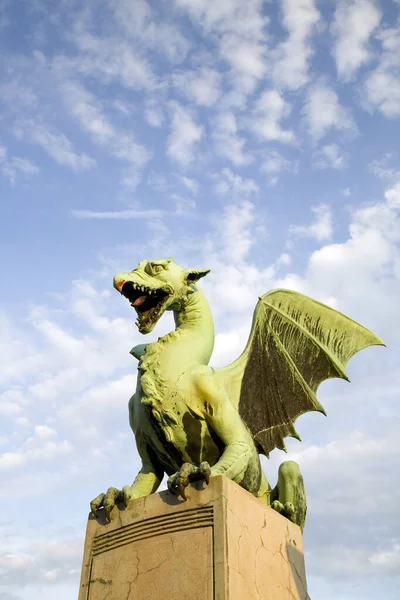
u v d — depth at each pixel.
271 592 4.66
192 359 5.70
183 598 4.31
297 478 5.89
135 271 5.93
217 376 5.71
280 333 6.65
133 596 4.57
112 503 5.10
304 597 5.10
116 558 4.84
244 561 4.48
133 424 5.91
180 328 6.08
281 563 4.97
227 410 5.45
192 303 6.12
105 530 5.05
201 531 4.50
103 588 4.79
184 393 5.44
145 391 5.51
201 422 5.45
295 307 6.75
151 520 4.79
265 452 6.21
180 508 4.68
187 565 4.43
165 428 5.45
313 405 6.50
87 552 5.07
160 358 5.67
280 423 6.36
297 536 5.43
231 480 4.78
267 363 6.52
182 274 6.06
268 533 4.96
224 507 4.51
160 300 5.93
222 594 4.17
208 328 6.09
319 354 6.62
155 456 5.86
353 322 6.61
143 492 5.68
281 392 6.46
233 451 5.29
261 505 5.03
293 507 5.56
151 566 4.59
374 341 6.49
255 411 6.27
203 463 4.71
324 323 6.68
